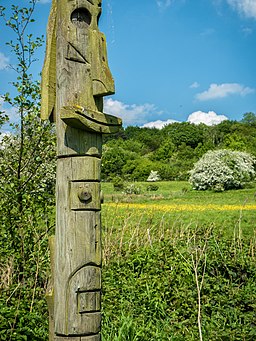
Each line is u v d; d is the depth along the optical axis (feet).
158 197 99.60
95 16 10.71
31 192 19.77
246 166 118.52
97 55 10.54
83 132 10.41
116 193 111.14
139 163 175.22
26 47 19.45
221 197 101.35
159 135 266.36
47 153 20.08
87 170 10.39
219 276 21.83
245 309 19.48
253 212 66.18
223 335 16.24
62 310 10.16
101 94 10.49
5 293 17.12
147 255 24.29
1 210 18.78
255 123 272.31
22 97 19.27
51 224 20.84
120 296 19.70
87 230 10.29
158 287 20.35
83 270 10.22
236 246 26.32
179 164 193.36
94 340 10.30
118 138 265.75
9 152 20.29
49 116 10.75
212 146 214.28
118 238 27.96
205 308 19.07
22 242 18.86
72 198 10.25
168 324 17.63
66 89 10.43
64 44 10.44
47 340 14.23
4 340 13.25
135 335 15.84
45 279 19.08
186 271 21.27
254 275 22.76
